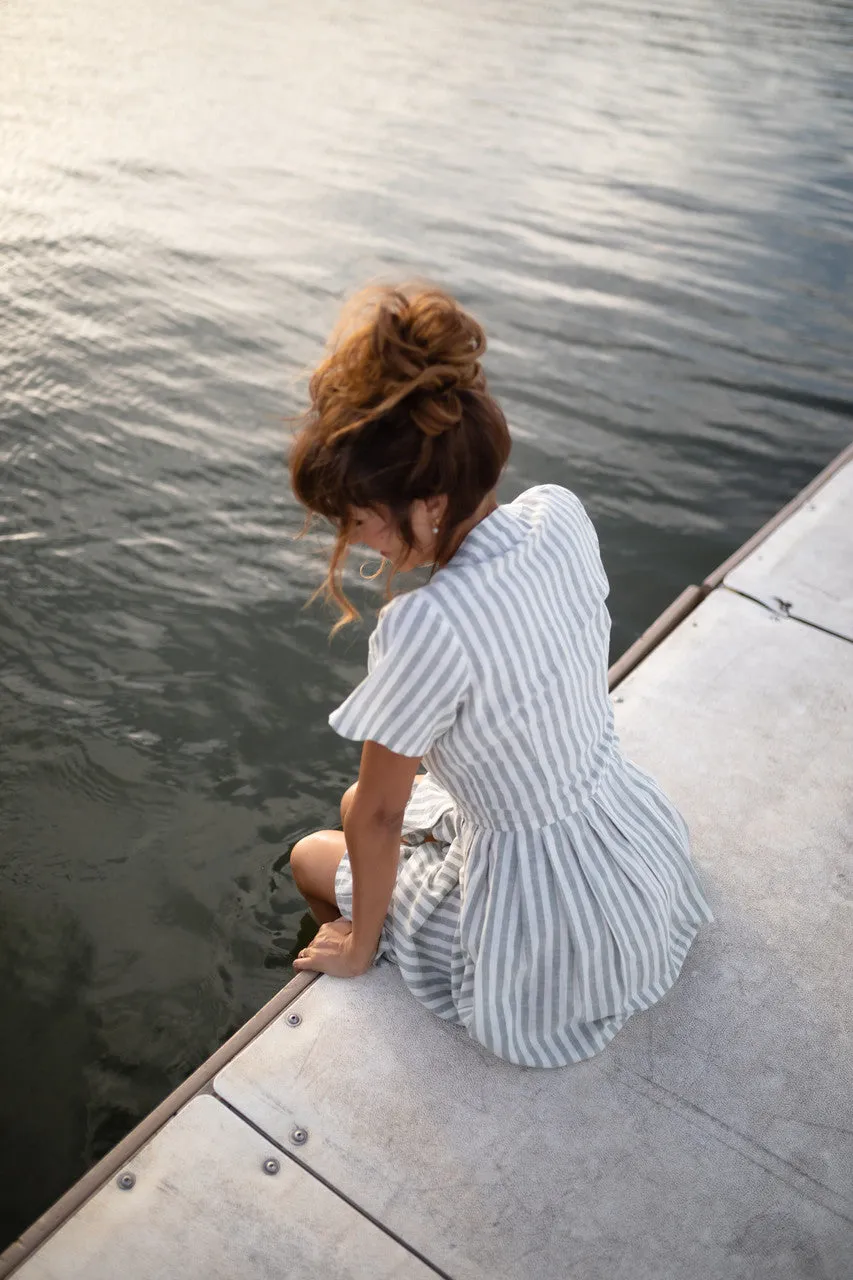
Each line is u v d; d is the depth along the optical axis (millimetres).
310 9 12070
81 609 3746
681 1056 1919
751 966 2066
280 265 6125
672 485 4445
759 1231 1689
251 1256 1649
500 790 1679
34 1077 2459
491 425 1388
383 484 1357
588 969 1767
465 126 8461
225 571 3939
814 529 3146
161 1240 1666
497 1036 1798
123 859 2924
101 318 5527
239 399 4902
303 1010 1964
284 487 4367
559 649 1578
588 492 4379
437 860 1970
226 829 3012
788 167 7809
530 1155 1775
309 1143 1784
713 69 10195
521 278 6086
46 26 10977
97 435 4637
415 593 1501
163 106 8703
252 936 2742
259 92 9117
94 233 6445
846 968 2068
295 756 3234
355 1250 1657
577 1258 1656
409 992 1984
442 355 1307
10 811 3053
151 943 2723
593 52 10664
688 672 2695
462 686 1505
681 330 5613
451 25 11586
